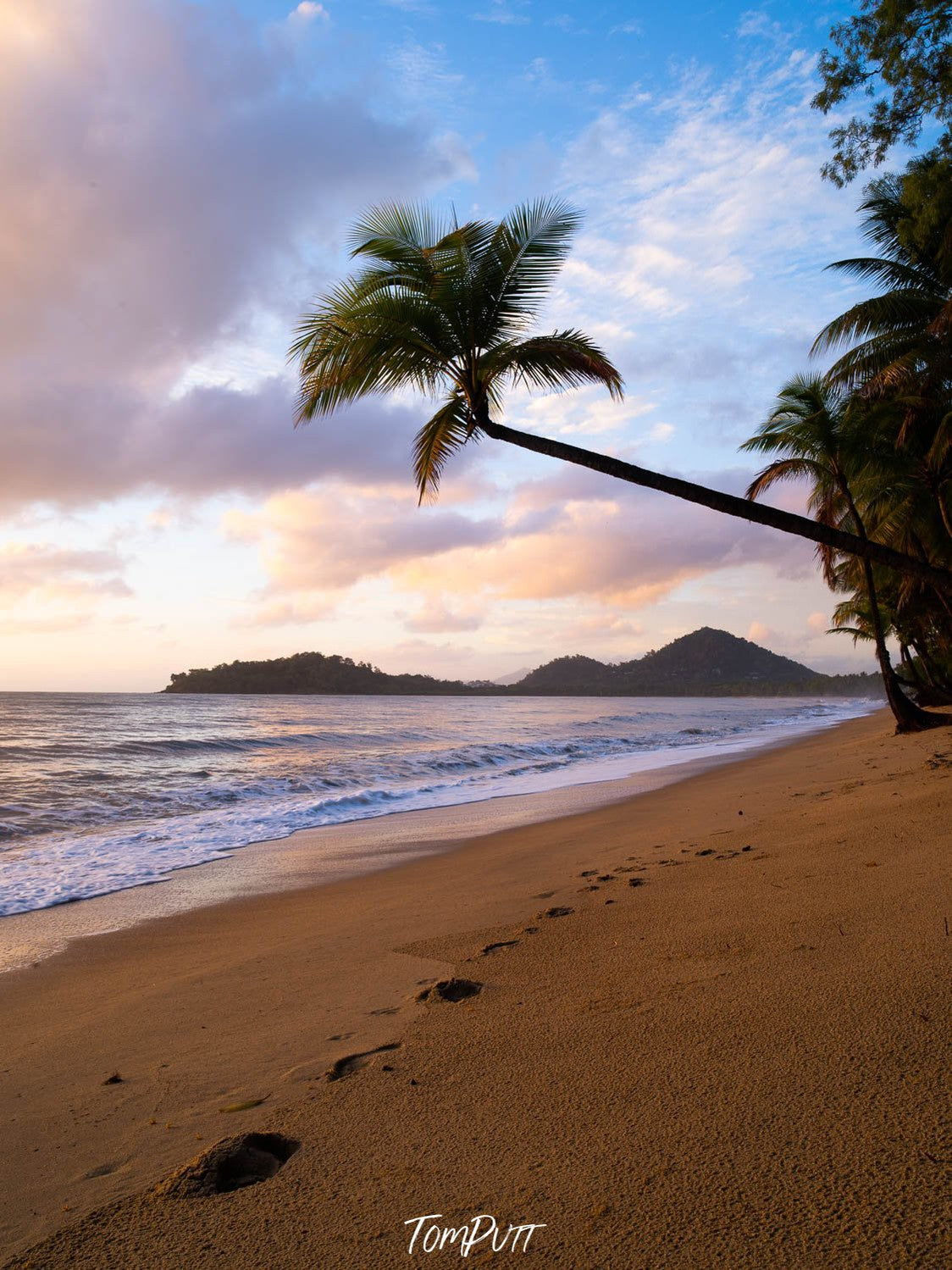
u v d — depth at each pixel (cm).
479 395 687
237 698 14362
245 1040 360
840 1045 255
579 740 3241
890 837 607
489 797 1512
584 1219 187
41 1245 207
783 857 610
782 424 1825
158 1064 343
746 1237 172
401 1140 240
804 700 17800
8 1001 480
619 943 425
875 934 363
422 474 730
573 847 891
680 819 1035
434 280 679
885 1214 172
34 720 4925
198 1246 198
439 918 580
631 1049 280
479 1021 336
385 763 2186
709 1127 219
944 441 1572
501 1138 232
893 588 2733
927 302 1545
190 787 1609
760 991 314
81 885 822
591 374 731
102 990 487
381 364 690
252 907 715
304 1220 204
